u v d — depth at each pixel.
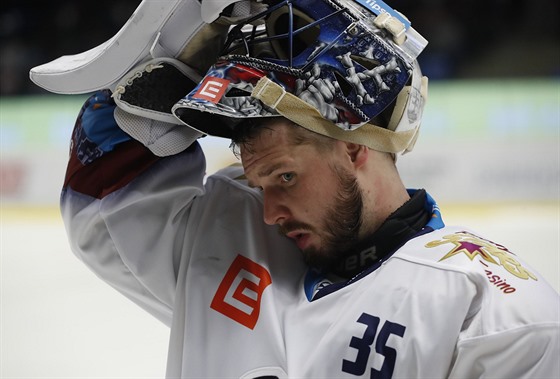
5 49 15.68
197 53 3.06
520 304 2.58
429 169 12.62
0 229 11.70
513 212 11.97
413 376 2.62
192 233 3.32
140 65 2.99
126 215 3.25
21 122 13.40
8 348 6.75
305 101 2.77
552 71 14.93
